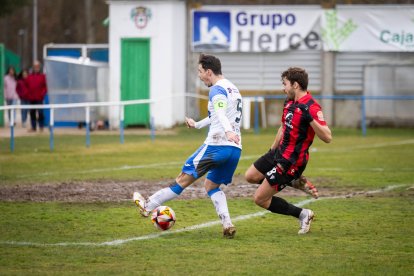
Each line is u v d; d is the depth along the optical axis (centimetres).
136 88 7400
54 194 3412
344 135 6738
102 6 17388
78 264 2094
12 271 2009
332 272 2012
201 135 6750
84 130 7200
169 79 7344
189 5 7481
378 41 7400
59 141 6075
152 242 2395
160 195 2520
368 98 6725
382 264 2105
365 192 3497
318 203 3189
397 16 7369
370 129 7319
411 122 7369
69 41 17825
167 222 2525
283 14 7462
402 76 7350
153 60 7356
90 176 4044
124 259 2158
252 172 2570
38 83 6825
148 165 4562
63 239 2431
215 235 2519
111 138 6372
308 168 4434
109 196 3362
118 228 2623
